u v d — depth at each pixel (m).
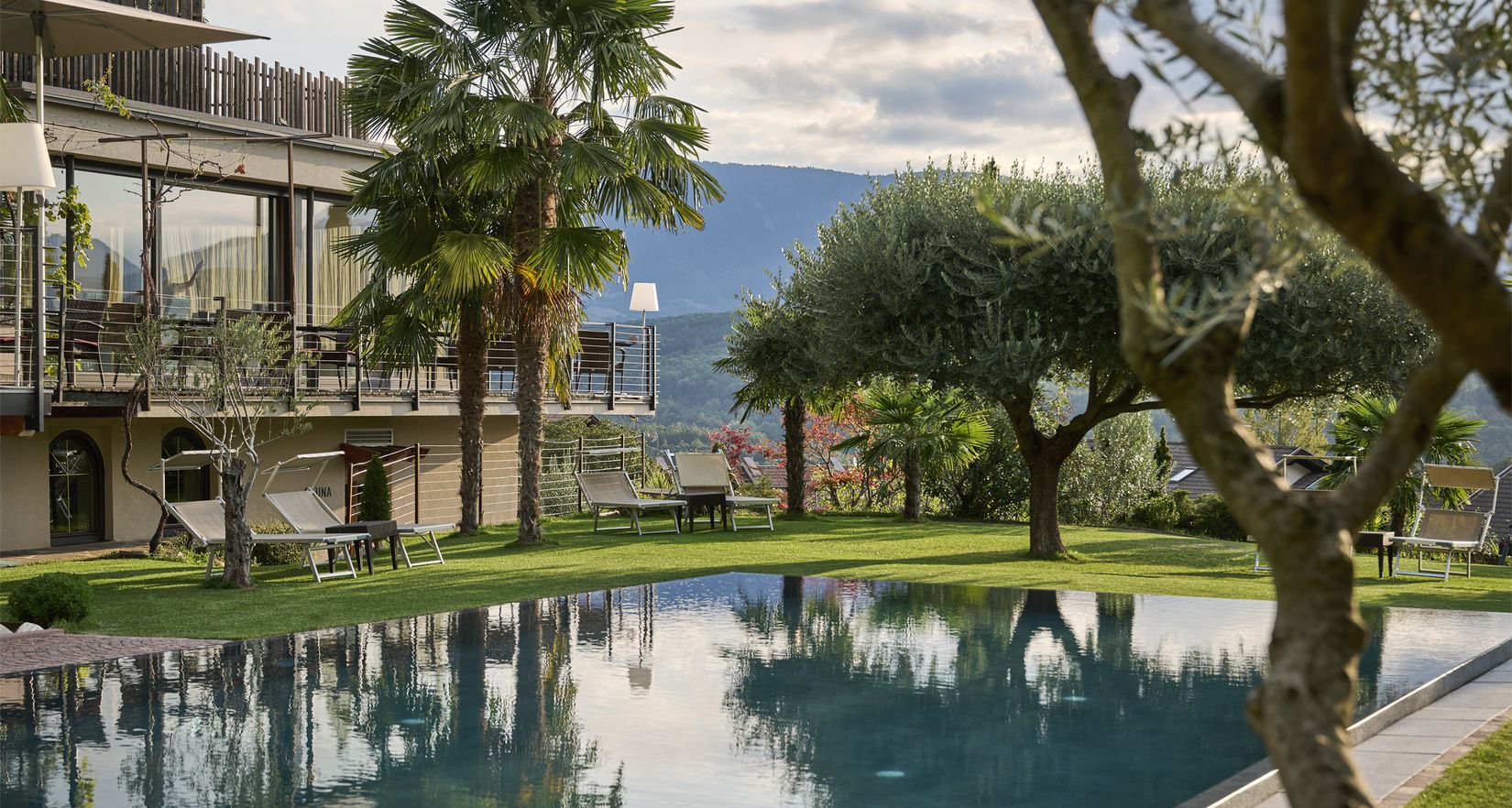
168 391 11.58
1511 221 1.75
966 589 10.70
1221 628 8.72
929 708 6.25
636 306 22.75
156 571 12.09
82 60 15.40
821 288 13.45
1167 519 20.45
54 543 14.91
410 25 13.58
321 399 15.95
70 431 15.11
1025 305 12.40
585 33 13.23
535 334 14.18
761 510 21.31
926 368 12.49
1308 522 1.66
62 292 13.84
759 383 18.28
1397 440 1.71
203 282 17.09
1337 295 11.77
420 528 12.37
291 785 4.77
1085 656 7.64
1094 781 4.92
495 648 7.81
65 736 5.52
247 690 6.54
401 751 5.32
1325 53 1.43
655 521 18.58
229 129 17.06
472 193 13.71
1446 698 6.66
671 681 6.88
